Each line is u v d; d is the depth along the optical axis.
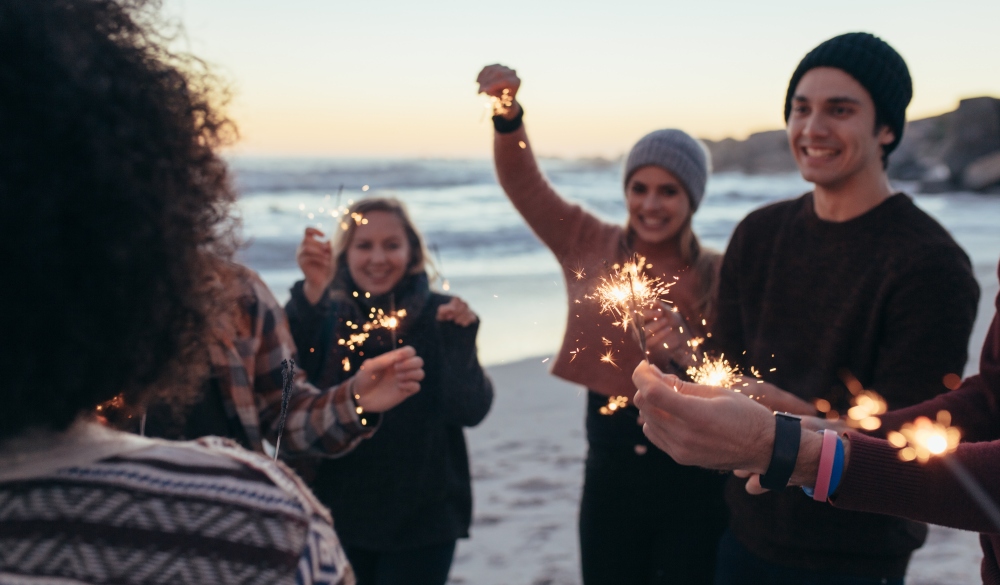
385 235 3.02
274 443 2.25
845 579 2.15
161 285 0.79
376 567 2.91
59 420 0.75
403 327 2.95
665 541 2.93
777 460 1.38
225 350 1.97
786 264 2.40
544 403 6.40
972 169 49.53
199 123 0.88
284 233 17.48
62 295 0.70
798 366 2.35
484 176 40.84
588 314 2.75
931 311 2.06
